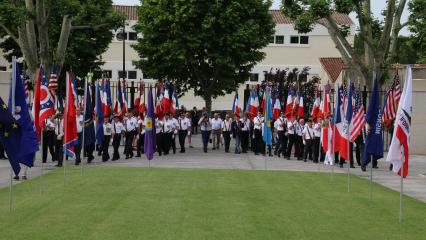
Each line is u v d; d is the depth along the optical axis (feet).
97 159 83.76
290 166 76.89
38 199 44.37
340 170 72.54
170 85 100.22
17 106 40.81
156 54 128.06
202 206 41.96
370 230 35.14
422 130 96.68
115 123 82.23
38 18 90.79
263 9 130.82
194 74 135.95
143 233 32.89
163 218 37.24
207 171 66.85
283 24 187.52
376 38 96.17
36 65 92.63
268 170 70.23
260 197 46.91
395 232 34.81
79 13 98.53
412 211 41.96
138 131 87.61
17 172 40.09
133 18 184.34
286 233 33.58
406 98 39.65
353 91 79.25
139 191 49.21
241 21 127.95
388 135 97.40
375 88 46.44
